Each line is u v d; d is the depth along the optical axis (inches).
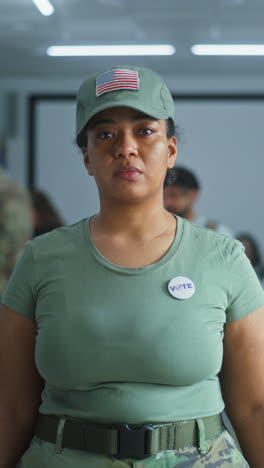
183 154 390.6
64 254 61.9
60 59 344.8
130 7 260.7
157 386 58.9
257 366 62.9
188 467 58.1
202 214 388.2
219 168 388.5
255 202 386.3
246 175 386.9
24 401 66.1
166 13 268.7
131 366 58.2
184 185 132.6
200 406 59.7
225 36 301.1
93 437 58.6
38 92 396.2
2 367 64.7
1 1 255.6
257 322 62.4
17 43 314.0
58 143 398.0
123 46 318.0
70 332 58.8
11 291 63.6
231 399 65.1
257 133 386.9
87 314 58.9
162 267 60.5
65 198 399.5
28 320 63.3
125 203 61.2
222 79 388.2
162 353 57.9
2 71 376.8
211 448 59.5
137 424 58.3
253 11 264.8
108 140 60.3
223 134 388.5
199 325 59.0
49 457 60.1
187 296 59.2
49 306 60.4
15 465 67.6
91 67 362.9
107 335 58.3
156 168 60.6
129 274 60.0
